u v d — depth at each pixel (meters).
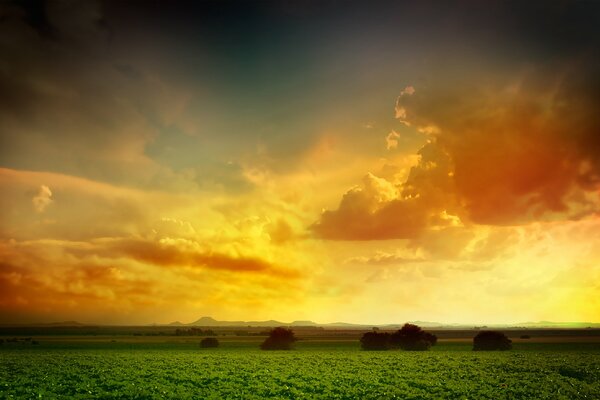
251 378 43.94
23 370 51.34
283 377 44.22
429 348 91.56
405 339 92.88
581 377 45.81
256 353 82.06
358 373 47.66
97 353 82.31
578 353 78.19
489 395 33.50
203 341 101.00
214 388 37.84
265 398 33.16
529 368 51.91
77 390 36.75
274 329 98.75
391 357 70.50
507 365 55.38
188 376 45.09
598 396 33.44
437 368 52.62
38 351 88.62
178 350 92.31
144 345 111.19
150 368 53.44
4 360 66.00
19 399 32.59
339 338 172.50
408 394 34.19
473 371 49.22
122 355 76.50
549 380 41.44
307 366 55.69
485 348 90.25
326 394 34.53
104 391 36.34
